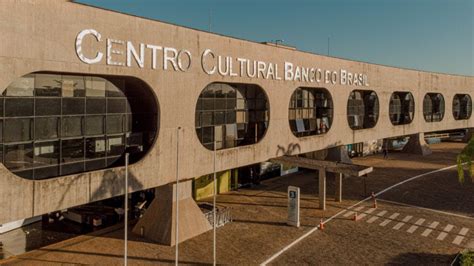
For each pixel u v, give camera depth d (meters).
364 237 26.25
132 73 23.02
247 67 31.59
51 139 20.89
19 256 22.59
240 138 34.09
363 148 60.22
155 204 26.09
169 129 25.59
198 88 27.44
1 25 17.48
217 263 22.06
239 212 31.53
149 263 21.91
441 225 28.70
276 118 35.31
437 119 67.00
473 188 39.62
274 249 24.14
